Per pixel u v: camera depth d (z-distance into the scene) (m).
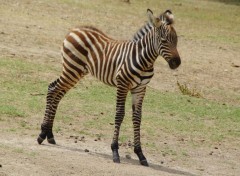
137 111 21.33
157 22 20.47
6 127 23.94
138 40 21.06
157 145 24.39
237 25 51.84
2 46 36.00
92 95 30.45
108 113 27.95
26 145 21.72
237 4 60.97
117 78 21.19
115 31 44.03
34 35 39.47
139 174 19.67
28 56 35.19
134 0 54.28
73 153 21.41
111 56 21.56
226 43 46.06
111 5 50.81
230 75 39.16
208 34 47.72
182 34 46.59
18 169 18.47
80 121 26.30
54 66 34.34
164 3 55.56
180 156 23.33
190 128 27.47
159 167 21.34
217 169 22.34
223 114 30.59
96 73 22.11
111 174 19.20
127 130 25.91
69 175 18.64
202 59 41.34
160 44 20.41
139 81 20.98
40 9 45.38
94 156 21.44
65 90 22.75
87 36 22.38
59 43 39.00
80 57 22.41
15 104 27.14
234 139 26.78
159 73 37.12
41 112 26.62
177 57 20.27
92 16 46.53
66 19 44.47
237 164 23.34
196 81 37.03
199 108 31.00
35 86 30.55
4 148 20.58
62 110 27.39
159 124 27.30
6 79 30.77
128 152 22.92
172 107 30.50
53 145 22.39
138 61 20.77
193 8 55.66
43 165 19.22
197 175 21.06
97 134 24.81
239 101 34.59
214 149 24.97
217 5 59.06
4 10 43.38
